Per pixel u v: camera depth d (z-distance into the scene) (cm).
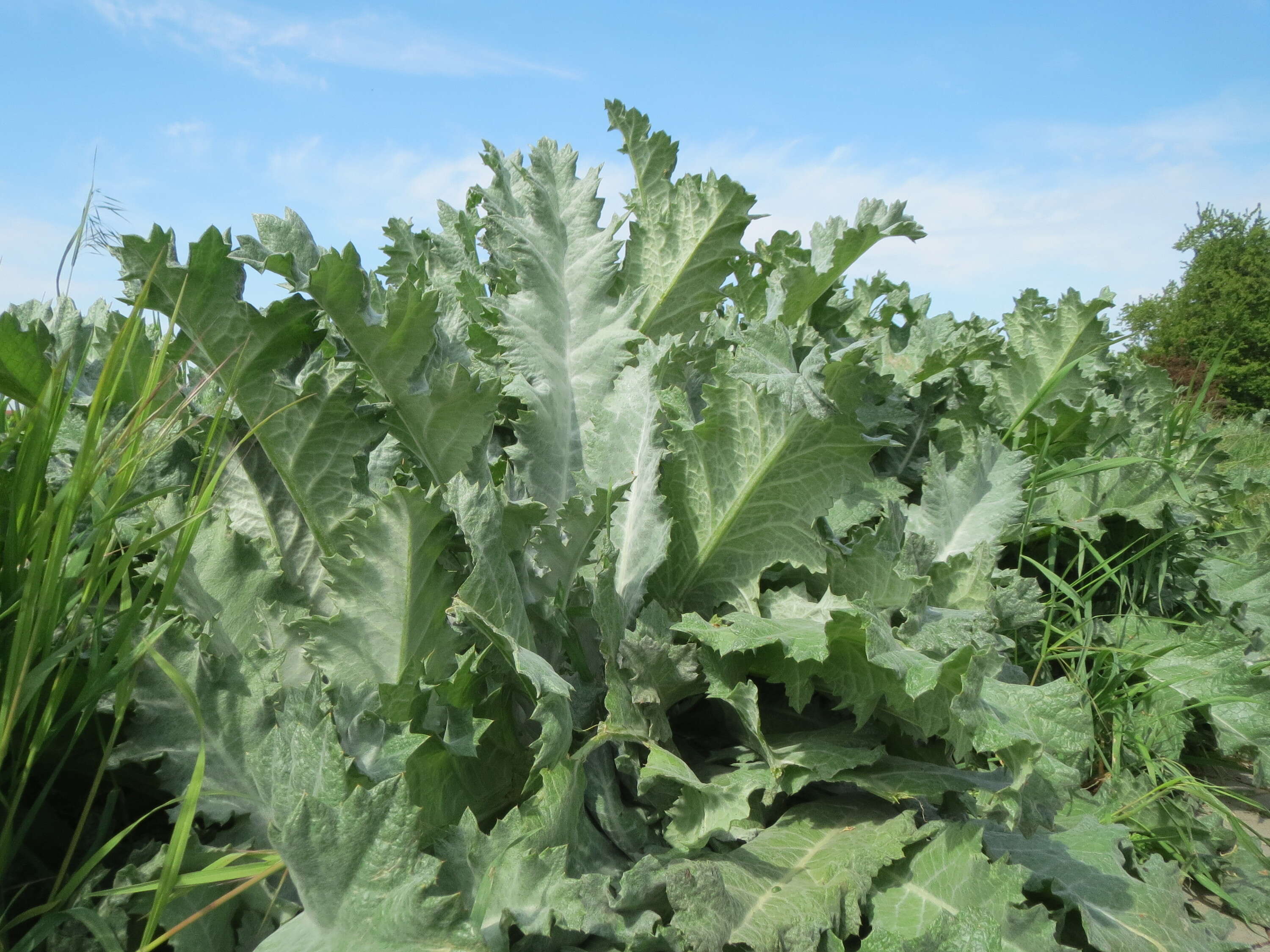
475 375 159
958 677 141
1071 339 316
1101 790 228
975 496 226
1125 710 260
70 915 103
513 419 226
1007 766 141
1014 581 214
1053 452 322
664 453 183
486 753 149
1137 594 317
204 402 169
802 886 141
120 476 119
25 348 124
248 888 119
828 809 169
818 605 181
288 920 116
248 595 151
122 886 112
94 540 119
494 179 231
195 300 142
